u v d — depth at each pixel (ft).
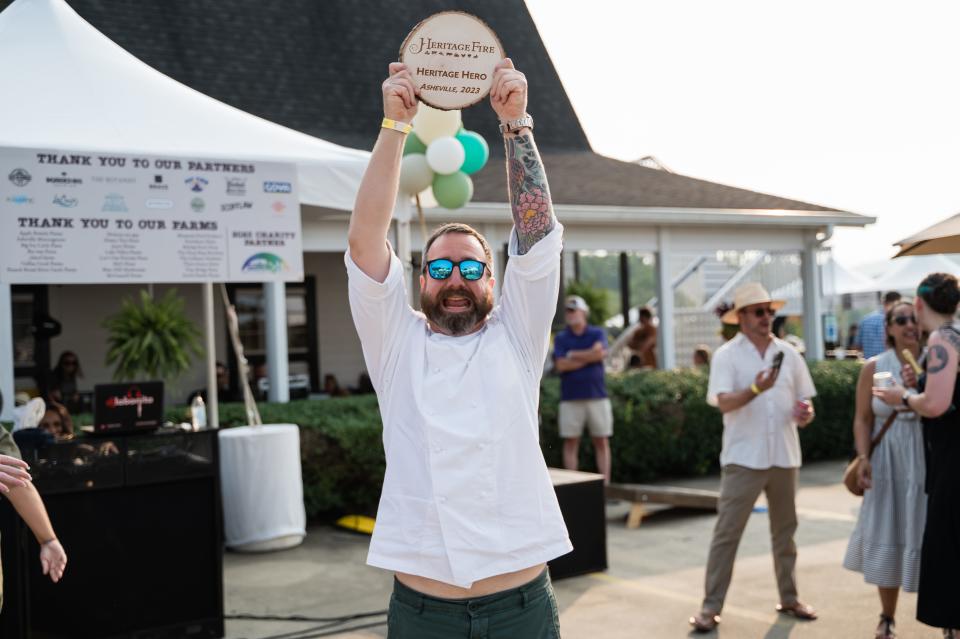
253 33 39.96
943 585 12.35
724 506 16.48
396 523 7.50
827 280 60.80
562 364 27.73
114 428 15.48
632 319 68.44
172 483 15.85
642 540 23.52
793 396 16.70
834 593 18.24
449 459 7.37
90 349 41.06
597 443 28.43
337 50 41.63
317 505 25.70
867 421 15.16
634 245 38.29
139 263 15.69
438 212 32.42
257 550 22.72
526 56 49.24
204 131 16.80
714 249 40.14
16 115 15.48
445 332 7.97
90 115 16.03
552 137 47.78
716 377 16.66
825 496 28.63
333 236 32.17
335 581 20.06
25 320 39.86
